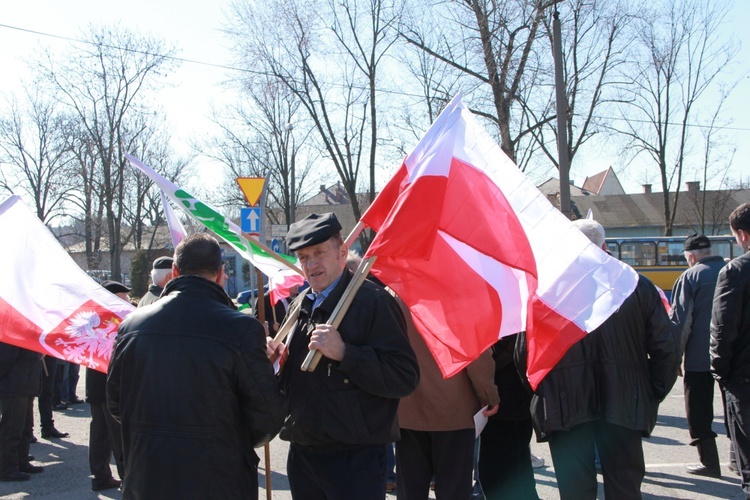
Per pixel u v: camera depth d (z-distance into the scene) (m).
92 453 5.73
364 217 3.35
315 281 3.17
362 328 3.04
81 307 4.17
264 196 12.48
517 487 4.47
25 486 5.90
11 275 4.17
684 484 5.44
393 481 5.69
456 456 3.82
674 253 23.83
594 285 3.57
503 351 4.32
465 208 3.19
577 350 3.72
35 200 37.75
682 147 29.42
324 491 3.01
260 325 2.81
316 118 26.22
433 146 3.22
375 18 24.89
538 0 19.05
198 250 2.92
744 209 4.05
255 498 2.82
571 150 24.50
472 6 20.02
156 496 2.56
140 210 38.88
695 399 5.65
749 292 3.94
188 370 2.64
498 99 20.12
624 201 56.59
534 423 3.84
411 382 2.99
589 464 3.79
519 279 3.46
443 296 3.34
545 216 3.67
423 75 24.16
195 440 2.60
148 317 2.78
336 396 2.96
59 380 9.40
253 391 2.68
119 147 31.80
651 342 3.77
